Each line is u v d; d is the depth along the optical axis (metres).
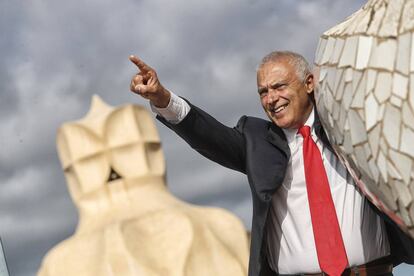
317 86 3.93
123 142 17.17
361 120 3.60
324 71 3.84
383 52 3.51
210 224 16.55
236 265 16.05
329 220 4.65
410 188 3.51
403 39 3.45
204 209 16.95
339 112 3.73
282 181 4.71
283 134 4.79
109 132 17.20
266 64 4.73
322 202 4.66
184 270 15.63
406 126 3.45
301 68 4.70
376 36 3.54
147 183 17.09
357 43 3.61
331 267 4.64
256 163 4.76
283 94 4.68
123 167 17.06
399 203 3.60
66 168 17.31
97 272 15.72
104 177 17.00
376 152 3.58
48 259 16.34
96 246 16.08
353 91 3.62
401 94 3.44
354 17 3.77
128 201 16.84
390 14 3.53
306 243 4.72
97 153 17.05
